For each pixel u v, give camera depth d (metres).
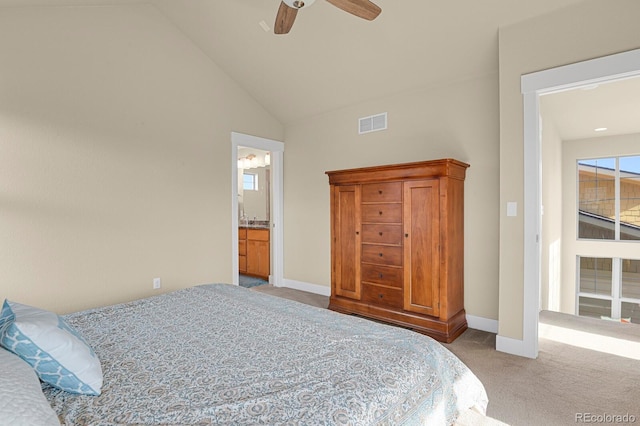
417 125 3.65
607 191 5.82
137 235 3.39
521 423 1.81
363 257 3.49
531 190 2.59
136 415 0.98
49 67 2.85
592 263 6.02
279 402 1.03
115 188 3.24
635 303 5.67
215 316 1.87
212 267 4.05
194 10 3.47
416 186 3.09
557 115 4.46
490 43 2.89
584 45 2.36
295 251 4.91
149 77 3.50
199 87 3.94
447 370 1.47
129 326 1.72
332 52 3.49
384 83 3.68
